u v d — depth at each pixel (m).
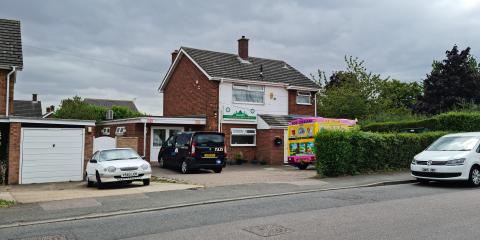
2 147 17.12
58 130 17.34
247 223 8.12
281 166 24.08
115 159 15.40
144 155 24.05
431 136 18.97
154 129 25.12
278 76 29.34
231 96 26.58
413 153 18.31
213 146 19.75
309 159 20.56
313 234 7.14
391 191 12.45
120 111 39.22
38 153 16.89
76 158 17.66
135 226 8.14
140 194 12.34
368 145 16.95
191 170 20.41
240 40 30.23
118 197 11.84
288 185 13.97
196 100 27.36
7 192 13.50
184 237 7.12
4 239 7.32
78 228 8.12
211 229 7.68
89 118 36.22
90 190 13.97
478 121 20.39
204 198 11.48
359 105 35.56
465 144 14.12
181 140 20.38
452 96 38.88
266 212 9.27
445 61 41.06
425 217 8.38
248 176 17.48
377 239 6.75
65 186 15.64
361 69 38.69
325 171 16.16
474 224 7.71
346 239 6.78
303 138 21.05
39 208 10.20
